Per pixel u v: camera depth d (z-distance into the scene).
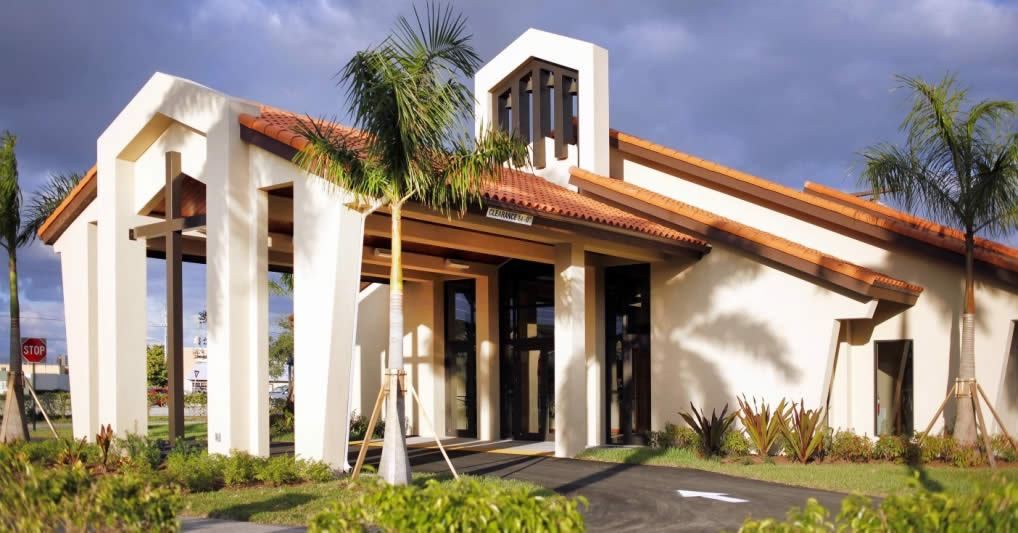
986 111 14.76
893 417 17.59
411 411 23.88
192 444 15.62
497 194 15.06
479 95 23.25
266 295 15.28
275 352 45.94
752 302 18.17
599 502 11.89
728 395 18.41
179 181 16.45
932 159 15.23
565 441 17.89
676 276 19.50
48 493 7.25
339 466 14.06
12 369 20.19
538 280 21.75
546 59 22.23
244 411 14.98
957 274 16.88
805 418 15.91
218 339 15.05
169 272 16.05
